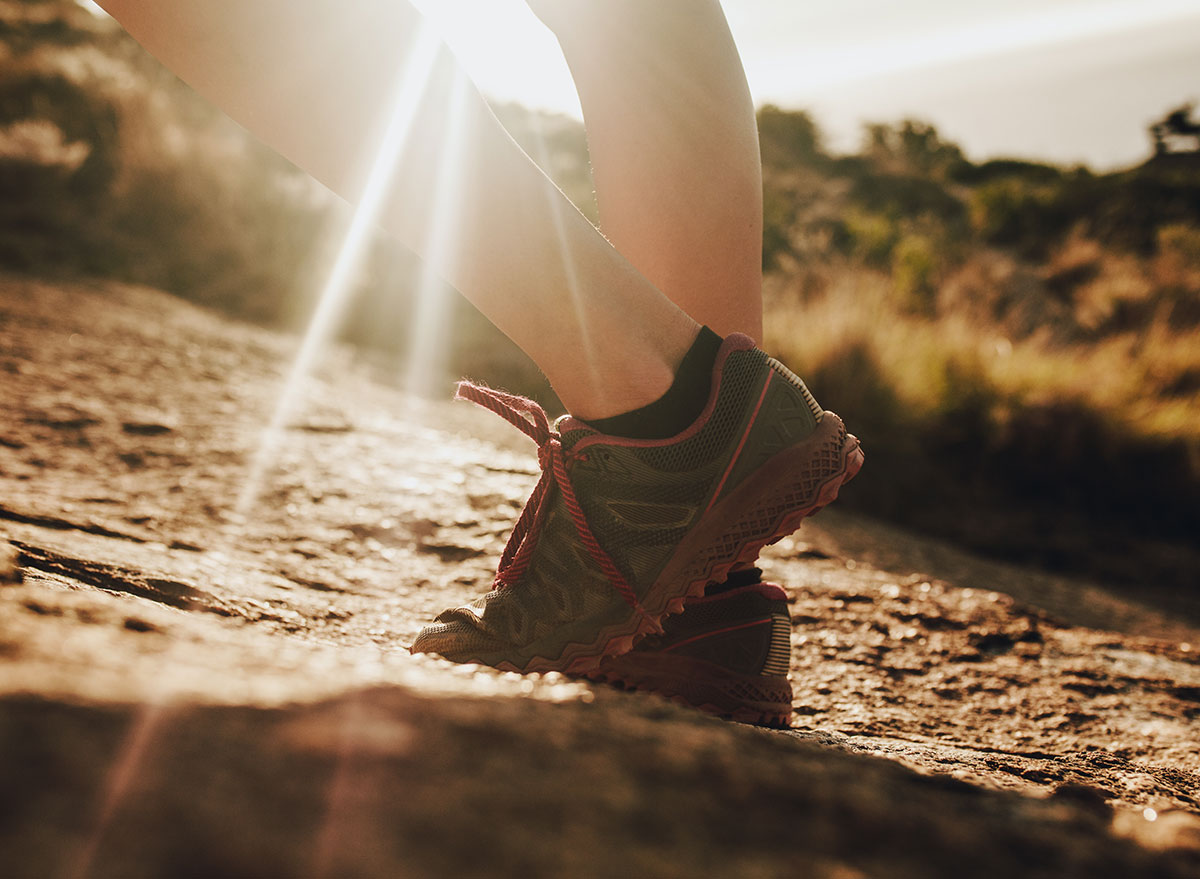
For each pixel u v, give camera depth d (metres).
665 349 0.85
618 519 0.87
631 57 1.04
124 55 8.60
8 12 10.49
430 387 4.07
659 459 0.85
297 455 2.14
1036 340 5.62
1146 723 1.24
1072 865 0.40
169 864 0.26
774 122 15.98
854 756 0.56
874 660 1.40
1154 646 1.69
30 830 0.27
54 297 3.51
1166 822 0.47
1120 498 4.44
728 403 0.85
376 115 0.76
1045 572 3.73
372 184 0.78
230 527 1.59
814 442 0.86
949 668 1.40
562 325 0.81
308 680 0.45
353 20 0.75
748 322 1.11
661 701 0.61
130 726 0.34
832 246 9.26
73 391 2.37
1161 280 8.27
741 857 0.34
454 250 0.78
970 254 9.54
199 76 0.76
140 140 5.68
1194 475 4.47
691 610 1.01
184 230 5.23
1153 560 3.90
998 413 4.61
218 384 2.79
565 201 0.81
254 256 5.23
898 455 4.41
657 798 0.38
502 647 0.92
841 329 4.84
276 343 3.95
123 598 0.86
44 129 5.44
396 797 0.33
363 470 2.10
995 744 1.10
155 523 1.52
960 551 3.63
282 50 0.75
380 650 0.97
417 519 1.79
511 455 2.56
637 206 1.07
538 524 0.93
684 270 1.08
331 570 1.45
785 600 1.04
